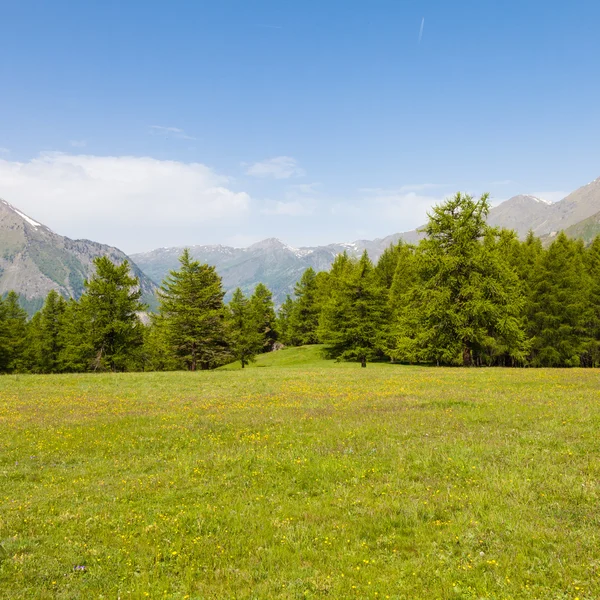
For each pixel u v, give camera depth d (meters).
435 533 7.83
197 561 7.39
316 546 7.70
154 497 10.24
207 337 52.94
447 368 41.00
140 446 14.97
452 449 12.23
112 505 9.85
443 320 40.84
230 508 9.42
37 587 6.69
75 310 54.31
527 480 9.79
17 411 22.11
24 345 73.12
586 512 8.19
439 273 40.81
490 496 9.12
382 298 58.06
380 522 8.38
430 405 19.38
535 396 20.34
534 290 52.25
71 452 14.52
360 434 14.54
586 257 59.88
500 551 7.11
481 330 40.22
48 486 11.31
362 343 55.66
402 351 52.50
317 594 6.29
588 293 52.62
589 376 28.27
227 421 18.08
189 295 53.00
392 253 75.12
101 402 24.69
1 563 7.38
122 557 7.59
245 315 68.88
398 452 12.38
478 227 41.72
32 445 15.36
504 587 6.18
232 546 7.85
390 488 9.93
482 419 15.81
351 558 7.21
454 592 6.13
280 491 10.34
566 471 10.23
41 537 8.34
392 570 6.81
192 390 29.09
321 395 24.48
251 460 12.55
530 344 47.31
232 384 31.62
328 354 67.50
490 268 40.41
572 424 14.38
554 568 6.52
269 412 19.72
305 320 90.00
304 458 12.35
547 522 7.94
